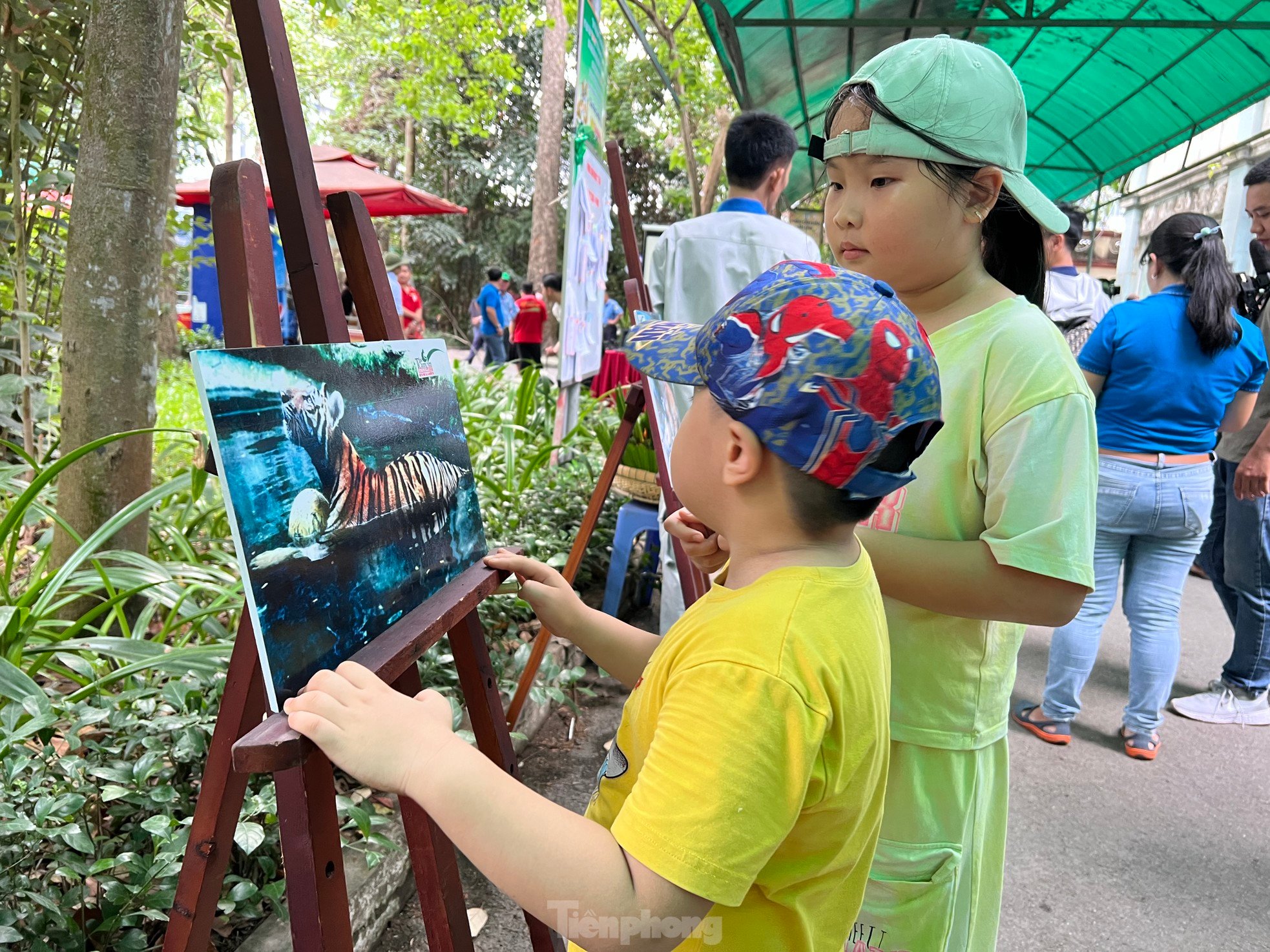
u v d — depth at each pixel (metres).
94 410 2.52
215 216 1.01
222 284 1.01
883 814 1.28
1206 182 12.02
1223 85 5.86
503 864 0.77
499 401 5.70
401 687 1.06
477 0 12.89
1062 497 1.12
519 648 2.88
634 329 1.01
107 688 2.19
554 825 0.77
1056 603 1.13
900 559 1.19
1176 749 3.07
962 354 1.21
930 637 1.25
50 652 1.99
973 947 1.41
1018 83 1.17
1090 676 3.67
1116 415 2.87
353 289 1.21
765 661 0.79
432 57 12.49
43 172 2.92
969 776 1.28
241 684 1.07
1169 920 2.19
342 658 0.90
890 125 1.13
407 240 20.88
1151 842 2.51
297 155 1.05
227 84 9.53
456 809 0.77
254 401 0.82
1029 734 3.16
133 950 1.49
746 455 0.84
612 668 1.26
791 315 0.82
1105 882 2.32
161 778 1.78
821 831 0.86
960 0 5.16
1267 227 3.07
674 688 0.83
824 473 0.82
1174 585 2.94
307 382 0.91
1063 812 2.64
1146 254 2.97
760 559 0.89
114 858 1.53
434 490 1.17
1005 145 1.15
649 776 0.79
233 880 1.72
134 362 2.54
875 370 0.80
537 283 17.28
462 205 22.06
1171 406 2.77
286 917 1.71
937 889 1.27
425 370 1.23
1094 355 2.91
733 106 10.85
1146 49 5.71
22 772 1.70
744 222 2.78
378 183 9.77
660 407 2.31
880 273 1.23
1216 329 2.68
